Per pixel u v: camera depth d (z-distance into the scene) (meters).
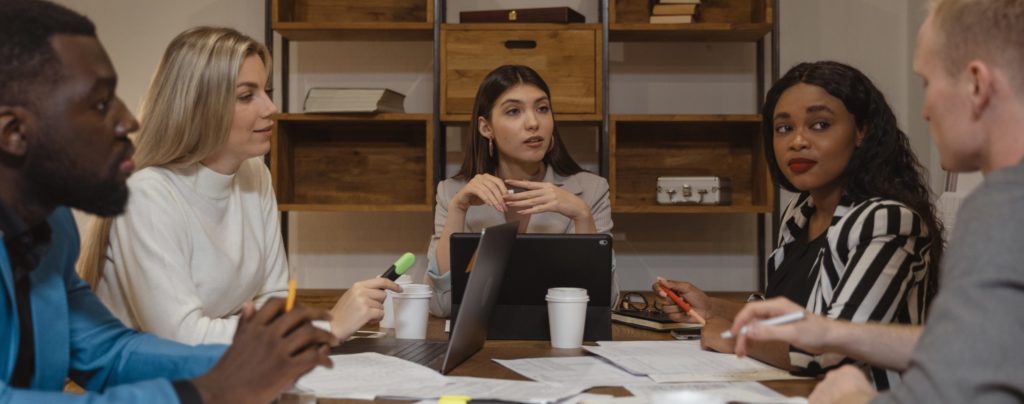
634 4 3.46
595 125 3.49
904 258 1.46
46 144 0.97
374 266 3.69
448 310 2.21
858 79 1.65
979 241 0.84
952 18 0.94
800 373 1.39
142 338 1.31
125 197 1.07
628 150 3.57
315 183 3.57
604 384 1.31
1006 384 0.79
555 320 1.67
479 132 2.56
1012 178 0.86
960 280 0.85
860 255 1.47
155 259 1.66
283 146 3.43
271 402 1.03
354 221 3.69
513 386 1.28
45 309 1.13
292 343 0.94
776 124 1.74
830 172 1.67
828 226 1.77
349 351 1.61
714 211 3.27
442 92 3.25
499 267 1.59
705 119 3.28
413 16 3.51
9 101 0.95
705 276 3.65
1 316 1.00
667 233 3.65
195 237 1.77
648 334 1.88
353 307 1.59
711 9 3.52
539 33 3.26
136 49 3.67
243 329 0.96
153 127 1.77
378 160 3.58
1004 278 0.82
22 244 1.08
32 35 0.96
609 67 3.64
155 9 3.67
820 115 1.66
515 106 2.46
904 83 3.61
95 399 0.88
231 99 1.77
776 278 1.86
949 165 0.98
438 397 1.21
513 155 2.48
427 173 3.27
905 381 0.87
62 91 0.97
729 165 3.55
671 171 3.55
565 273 1.76
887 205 1.50
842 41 3.63
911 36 3.57
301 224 3.69
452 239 1.80
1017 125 0.90
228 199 1.91
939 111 0.96
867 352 1.15
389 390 1.25
